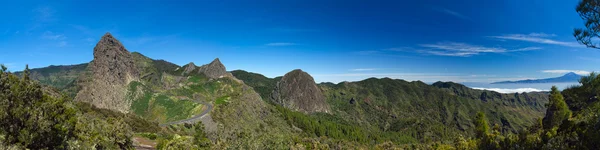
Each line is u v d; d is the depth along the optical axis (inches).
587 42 784.3
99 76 5841.5
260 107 6747.1
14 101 795.4
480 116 2549.2
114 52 6323.8
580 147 866.8
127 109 5521.7
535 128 2379.4
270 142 903.1
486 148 1414.9
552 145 974.4
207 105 5147.6
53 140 847.7
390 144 5772.6
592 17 767.1
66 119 933.8
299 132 6368.1
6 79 811.4
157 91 6402.6
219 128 3196.4
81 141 1026.7
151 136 2003.0
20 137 768.3
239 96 6732.3
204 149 1636.3
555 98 2048.5
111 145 1231.5
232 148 870.4
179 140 1665.8
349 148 5123.0
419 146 5339.6
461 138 2896.2
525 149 1117.7
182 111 4950.8
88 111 2677.2
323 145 3882.9
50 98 916.6
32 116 798.5
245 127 4594.0
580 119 943.0
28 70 892.6
